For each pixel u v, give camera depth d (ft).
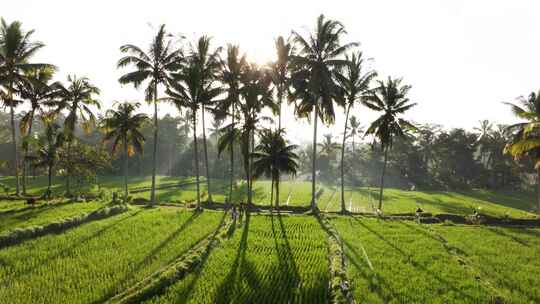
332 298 49.24
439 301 49.34
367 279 57.41
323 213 125.39
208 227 90.27
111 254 64.95
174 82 123.65
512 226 118.73
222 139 130.52
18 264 58.08
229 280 54.85
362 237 87.40
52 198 131.13
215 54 130.52
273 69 138.92
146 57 127.65
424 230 98.94
